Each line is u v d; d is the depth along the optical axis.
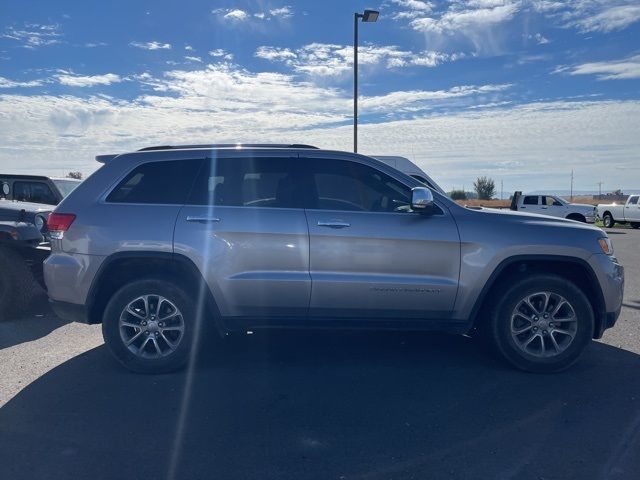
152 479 4.04
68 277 6.02
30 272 8.33
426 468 4.17
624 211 33.91
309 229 5.94
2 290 8.17
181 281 6.04
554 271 6.26
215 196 6.09
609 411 5.14
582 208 29.72
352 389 5.67
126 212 6.04
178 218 5.99
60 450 4.44
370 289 5.96
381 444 4.54
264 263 5.94
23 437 4.65
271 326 6.05
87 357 6.63
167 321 6.05
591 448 4.46
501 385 5.77
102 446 4.50
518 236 6.00
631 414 5.08
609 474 4.08
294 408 5.22
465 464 4.23
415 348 6.97
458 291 6.00
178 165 6.21
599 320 6.17
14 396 5.47
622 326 8.02
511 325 6.04
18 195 12.93
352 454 4.38
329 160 6.21
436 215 6.08
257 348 6.95
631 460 4.27
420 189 5.77
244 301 5.98
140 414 5.08
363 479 4.04
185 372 6.12
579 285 6.30
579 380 5.91
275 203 6.06
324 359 6.57
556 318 6.08
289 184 6.12
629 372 6.14
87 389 5.64
